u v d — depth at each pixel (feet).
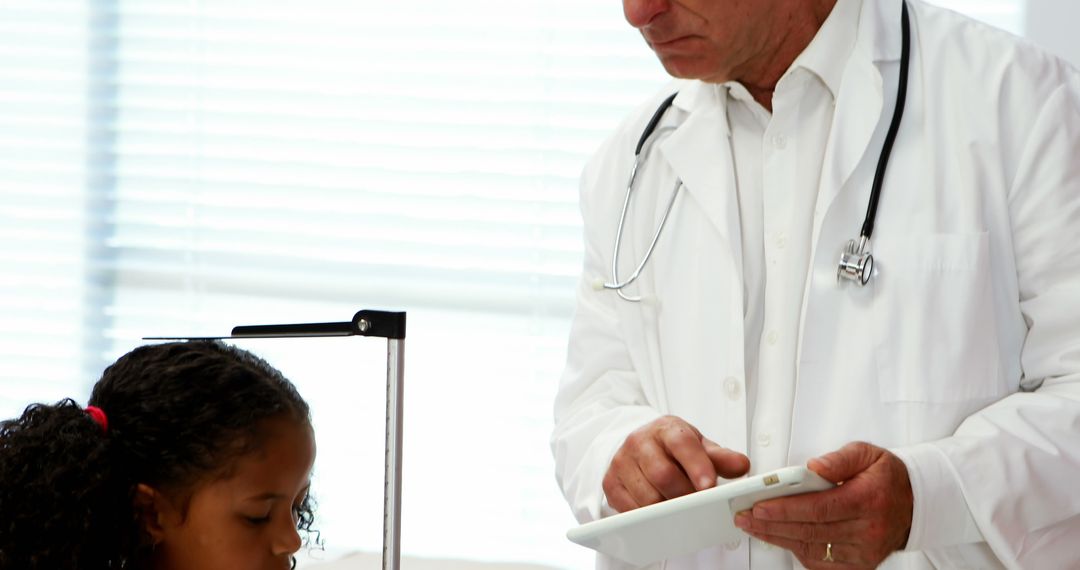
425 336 8.45
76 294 8.94
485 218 8.35
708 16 4.58
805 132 4.96
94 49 8.87
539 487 8.31
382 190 8.47
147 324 8.84
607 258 5.39
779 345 4.82
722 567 4.80
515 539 8.32
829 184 4.74
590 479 4.75
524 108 8.27
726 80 4.95
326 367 4.62
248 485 4.02
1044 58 4.79
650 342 5.14
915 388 4.50
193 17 8.68
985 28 4.98
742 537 4.74
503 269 8.34
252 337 3.99
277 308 8.64
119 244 8.86
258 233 8.64
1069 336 4.44
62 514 3.78
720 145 5.11
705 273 5.00
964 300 4.50
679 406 4.97
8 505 3.80
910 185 4.71
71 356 8.95
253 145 8.63
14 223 9.01
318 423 4.59
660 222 5.17
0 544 3.79
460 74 8.34
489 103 8.31
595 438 4.95
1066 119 4.59
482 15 8.30
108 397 4.08
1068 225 4.45
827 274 4.72
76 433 3.86
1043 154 4.55
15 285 9.01
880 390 4.57
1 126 9.01
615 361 5.29
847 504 3.91
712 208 5.01
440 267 8.42
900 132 4.80
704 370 4.91
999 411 4.36
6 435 3.94
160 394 4.01
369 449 4.55
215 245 8.71
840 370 4.65
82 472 3.82
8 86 9.00
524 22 8.25
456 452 8.41
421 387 8.45
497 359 8.38
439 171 8.39
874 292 4.64
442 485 8.43
